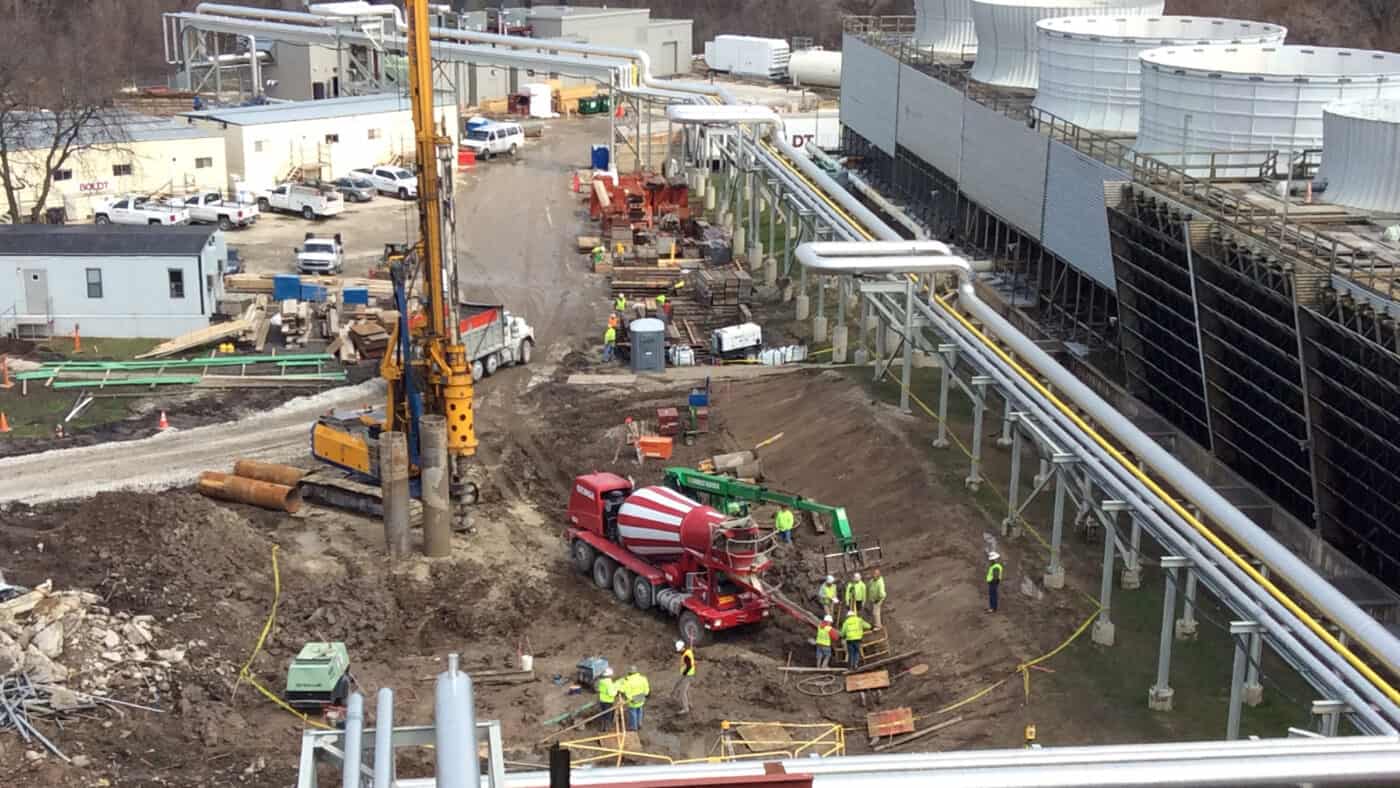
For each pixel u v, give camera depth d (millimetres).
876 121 107125
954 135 87000
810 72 152125
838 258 59062
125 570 46969
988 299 75875
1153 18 79875
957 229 88438
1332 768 22625
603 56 123188
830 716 41312
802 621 45531
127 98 135875
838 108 137875
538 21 152375
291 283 77625
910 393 63125
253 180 105375
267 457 59281
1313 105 59312
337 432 55969
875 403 61781
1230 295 51219
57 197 95750
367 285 81750
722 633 46625
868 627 44469
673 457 60469
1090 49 72750
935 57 102938
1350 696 31703
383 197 107062
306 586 48531
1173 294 57062
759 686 43094
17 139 92312
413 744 22172
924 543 50156
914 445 57188
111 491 54062
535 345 74625
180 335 73000
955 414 60656
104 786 36344
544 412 65500
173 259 72438
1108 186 60125
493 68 145750
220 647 44031
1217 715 39750
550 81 149875
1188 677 41719
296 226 97750
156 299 73000
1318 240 49469
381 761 20141
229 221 95750
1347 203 55125
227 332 71688
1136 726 39219
